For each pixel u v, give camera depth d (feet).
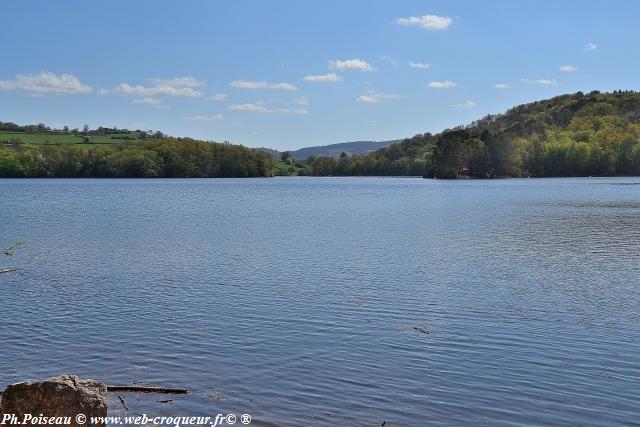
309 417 42.50
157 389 46.75
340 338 60.39
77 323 66.03
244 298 78.13
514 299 77.51
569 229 162.91
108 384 48.26
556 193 356.79
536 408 44.01
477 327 64.39
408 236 147.54
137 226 174.70
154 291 82.58
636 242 134.72
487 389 47.37
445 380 49.19
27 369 51.72
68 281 89.81
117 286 85.97
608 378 49.73
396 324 65.67
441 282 88.43
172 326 64.80
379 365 52.47
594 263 105.81
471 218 199.82
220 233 155.33
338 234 152.46
